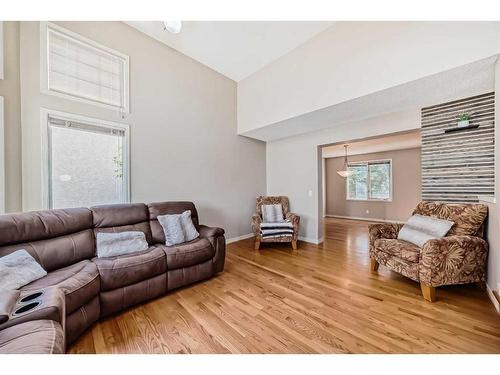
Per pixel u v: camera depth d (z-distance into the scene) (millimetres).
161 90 3135
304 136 4320
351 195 7301
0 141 1930
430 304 1964
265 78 3678
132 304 1940
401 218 6180
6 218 1700
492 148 2354
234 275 2689
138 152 2902
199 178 3654
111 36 2643
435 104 2707
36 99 2143
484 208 2182
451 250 2027
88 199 2502
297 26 2732
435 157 2771
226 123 4098
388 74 2250
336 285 2383
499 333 1561
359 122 3465
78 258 2021
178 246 2428
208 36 2959
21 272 1516
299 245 4035
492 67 1877
